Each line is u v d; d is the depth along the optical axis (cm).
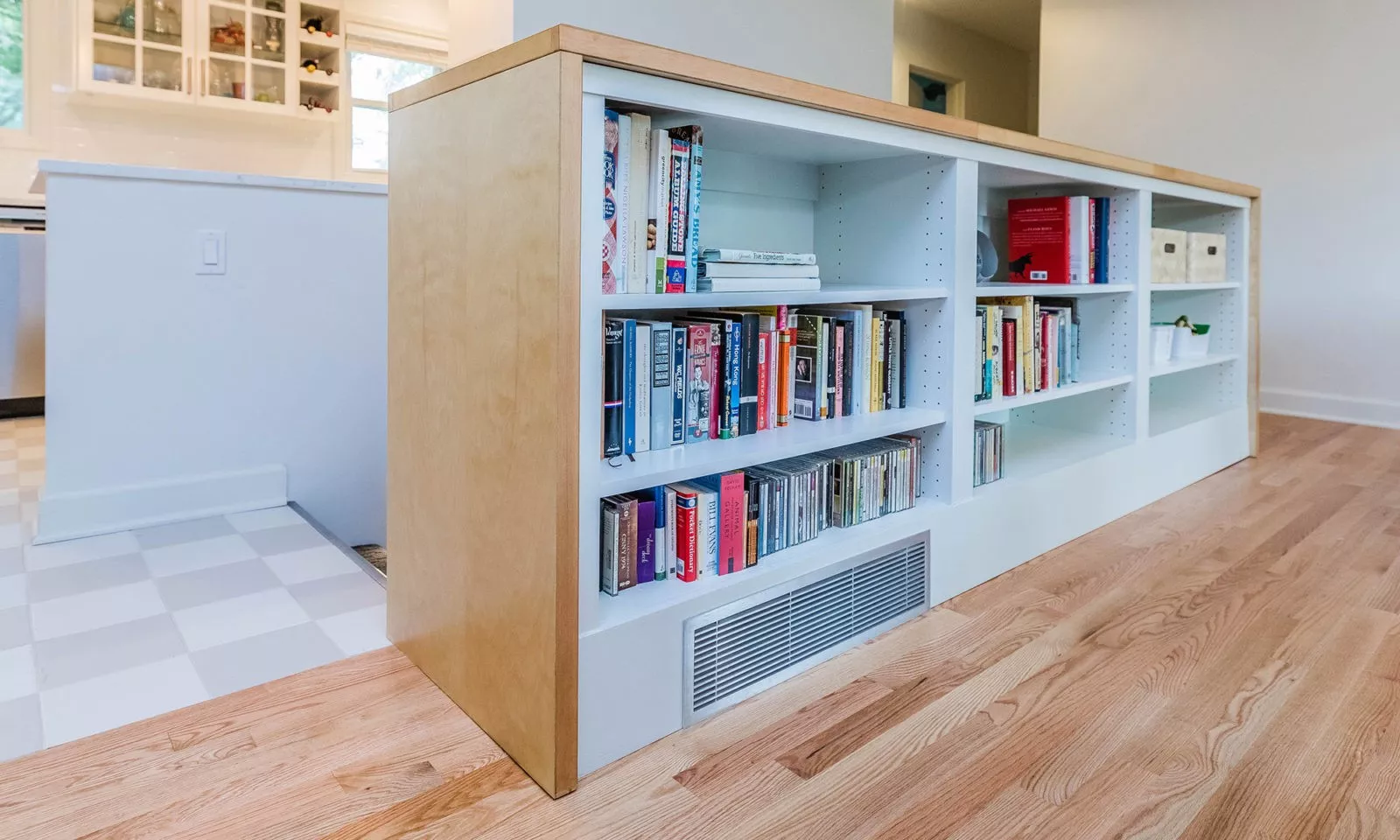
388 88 517
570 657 113
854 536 164
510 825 107
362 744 125
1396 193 391
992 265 239
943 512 182
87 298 213
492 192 120
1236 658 156
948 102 684
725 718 135
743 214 190
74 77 404
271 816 108
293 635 160
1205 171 450
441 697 139
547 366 110
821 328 172
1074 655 157
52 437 211
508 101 115
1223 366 328
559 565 111
